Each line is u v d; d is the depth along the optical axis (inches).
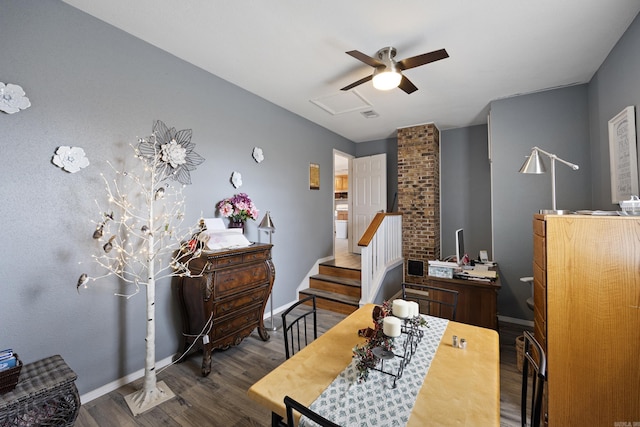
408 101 140.3
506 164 133.9
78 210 75.7
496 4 73.1
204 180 108.3
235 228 113.0
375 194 211.3
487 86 122.3
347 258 200.2
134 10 76.1
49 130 70.8
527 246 129.2
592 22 80.3
